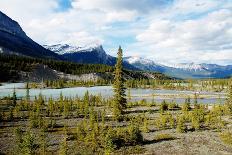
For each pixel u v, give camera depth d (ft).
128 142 177.88
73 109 352.28
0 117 265.34
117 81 291.99
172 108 384.27
